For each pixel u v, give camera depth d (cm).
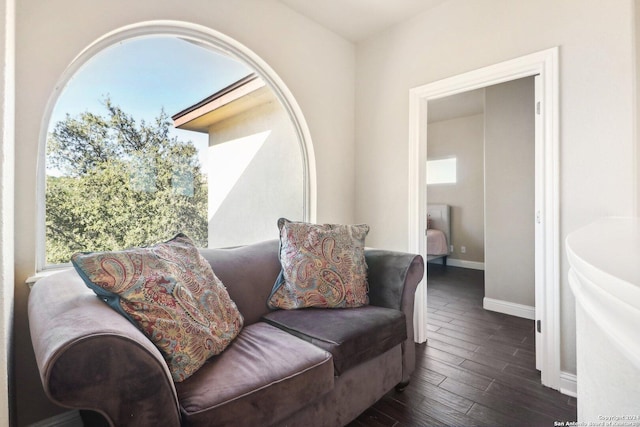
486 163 338
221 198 239
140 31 184
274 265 202
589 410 45
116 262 113
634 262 36
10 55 108
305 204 276
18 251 140
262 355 132
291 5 247
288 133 278
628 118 168
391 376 176
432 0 240
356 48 304
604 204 175
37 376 143
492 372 210
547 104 194
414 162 262
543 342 195
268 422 113
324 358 134
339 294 187
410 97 263
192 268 144
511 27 209
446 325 294
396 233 275
